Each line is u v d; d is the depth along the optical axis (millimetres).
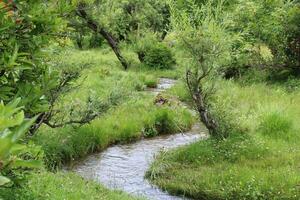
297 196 9797
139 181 11438
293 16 23500
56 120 11062
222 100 14312
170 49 34312
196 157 12359
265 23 24312
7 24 5492
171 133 16203
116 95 12914
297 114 16109
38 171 8227
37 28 6086
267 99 18828
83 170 12062
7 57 5375
